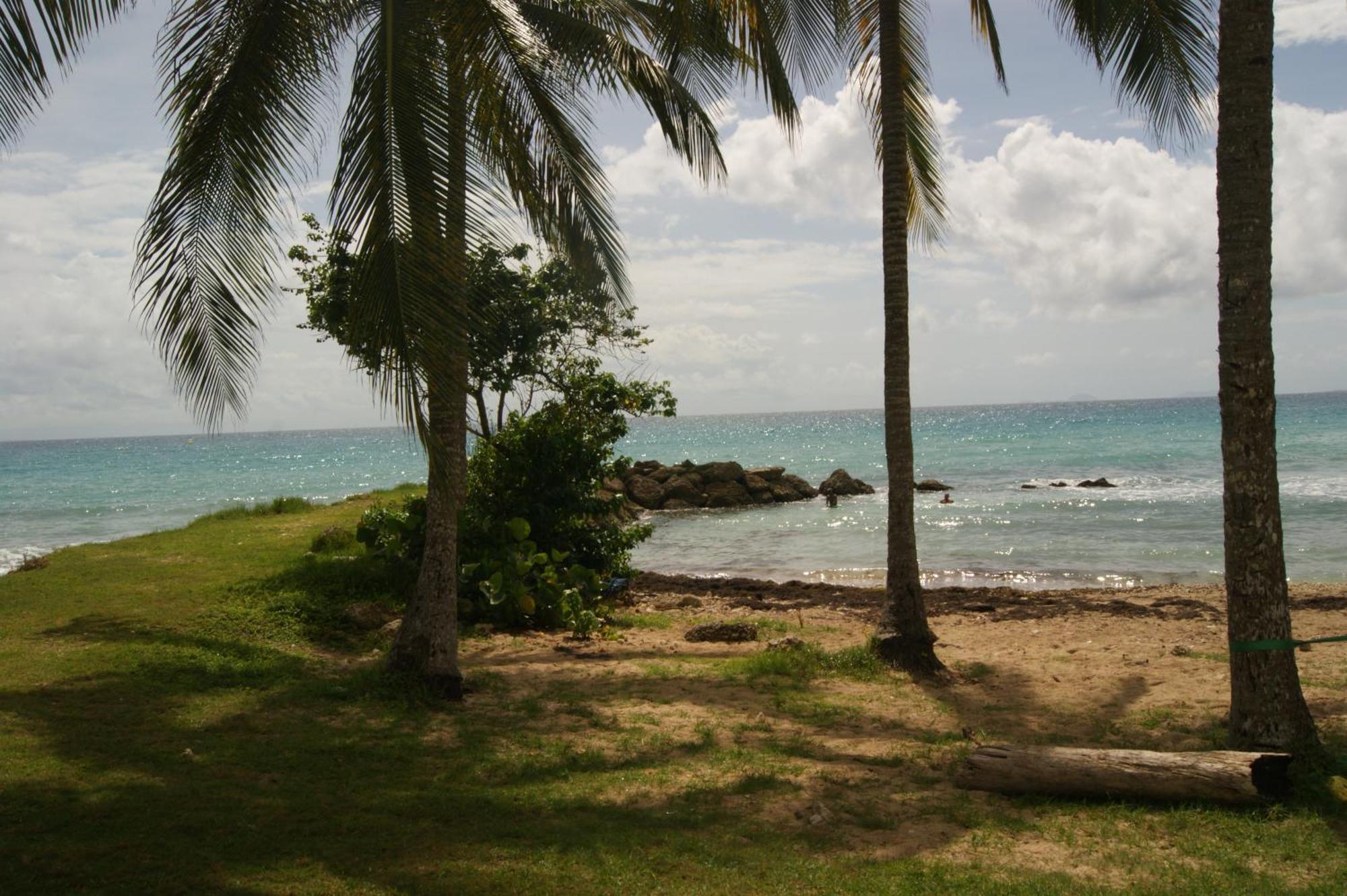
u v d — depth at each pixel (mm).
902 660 10016
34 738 6609
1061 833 5480
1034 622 13586
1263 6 6430
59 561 14445
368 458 84812
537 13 8539
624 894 4523
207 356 7047
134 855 4723
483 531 12727
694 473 37156
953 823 5676
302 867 4688
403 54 6773
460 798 5832
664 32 9883
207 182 7074
